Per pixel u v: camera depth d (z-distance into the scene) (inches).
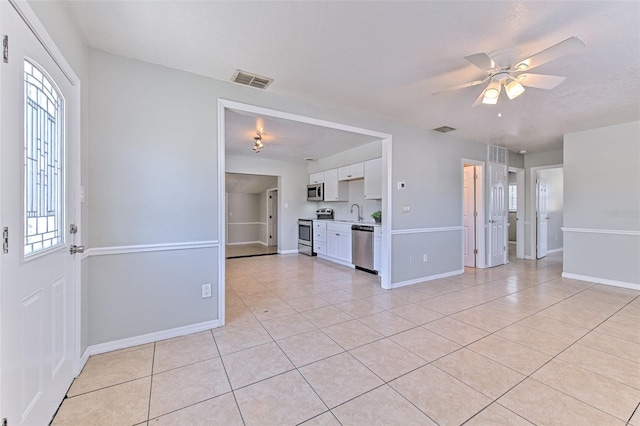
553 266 211.0
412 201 162.1
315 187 266.1
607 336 94.4
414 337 94.4
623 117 141.9
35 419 50.0
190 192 98.3
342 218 254.8
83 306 77.9
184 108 96.7
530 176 238.7
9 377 41.8
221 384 69.2
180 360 80.2
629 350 85.0
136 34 76.0
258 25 72.1
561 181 288.4
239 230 345.1
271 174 265.9
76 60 72.2
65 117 64.7
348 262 211.9
